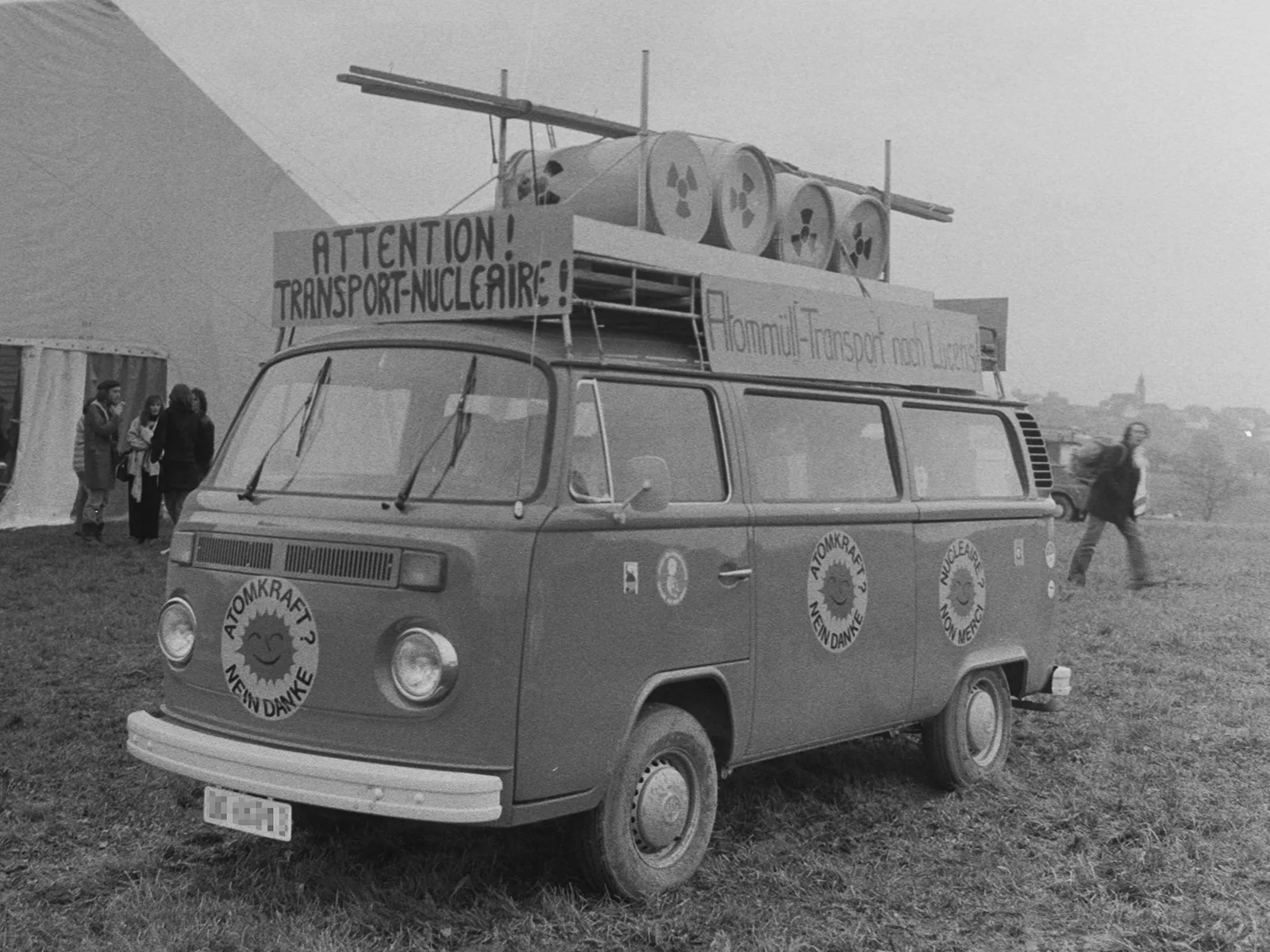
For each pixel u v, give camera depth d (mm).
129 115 20828
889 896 5277
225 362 21078
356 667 4625
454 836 5664
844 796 6691
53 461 19047
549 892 4996
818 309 6242
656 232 5789
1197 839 6008
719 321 5625
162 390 20344
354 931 4680
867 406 6547
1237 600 14328
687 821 5289
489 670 4488
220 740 4840
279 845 5590
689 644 5188
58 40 20578
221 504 5219
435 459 4879
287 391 5469
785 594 5703
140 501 16453
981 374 7598
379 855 5473
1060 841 6078
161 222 20703
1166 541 22844
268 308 21750
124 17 21219
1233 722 8516
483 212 5047
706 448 5488
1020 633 7473
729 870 5500
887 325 6742
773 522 5648
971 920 5066
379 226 5367
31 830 5703
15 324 18859
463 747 4488
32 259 19266
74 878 5145
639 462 4855
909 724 6664
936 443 7035
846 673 6074
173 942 4445
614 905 4941
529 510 4629
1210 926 4965
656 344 5516
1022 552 7520
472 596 4504
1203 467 41594
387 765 4539
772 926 4871
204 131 21750
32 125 19969
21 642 9859
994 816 6500
